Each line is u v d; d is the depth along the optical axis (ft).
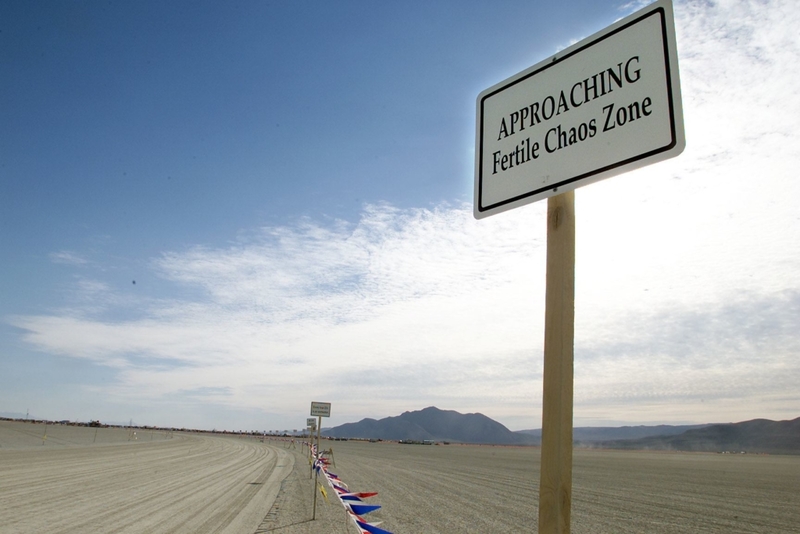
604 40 6.55
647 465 183.11
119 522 38.52
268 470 92.12
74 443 173.99
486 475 105.40
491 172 7.64
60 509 43.37
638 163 5.86
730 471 154.20
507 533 41.88
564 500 5.43
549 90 7.06
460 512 51.80
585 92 6.61
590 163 6.32
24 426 333.42
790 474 143.23
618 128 6.15
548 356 5.98
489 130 7.81
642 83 6.04
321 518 43.45
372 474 94.27
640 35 6.20
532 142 7.11
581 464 179.83
